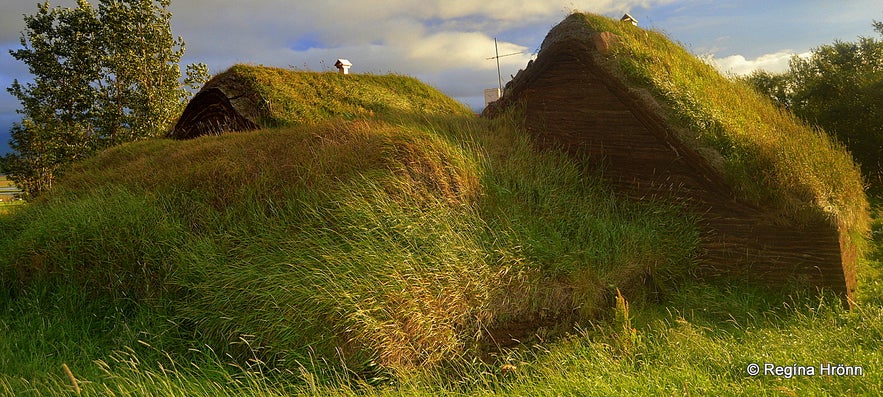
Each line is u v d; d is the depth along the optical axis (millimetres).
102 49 28750
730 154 7809
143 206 7539
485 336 5863
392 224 6430
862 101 15641
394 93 17469
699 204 8016
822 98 17531
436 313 5629
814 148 9578
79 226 7359
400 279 5668
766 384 4156
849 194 8773
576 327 6262
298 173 7469
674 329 5828
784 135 9367
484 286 6070
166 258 6688
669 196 8305
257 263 6188
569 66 9328
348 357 5152
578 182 8742
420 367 5289
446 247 6227
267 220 6848
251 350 5328
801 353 4766
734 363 4699
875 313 5871
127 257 6832
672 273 7438
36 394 4648
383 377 5027
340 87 16078
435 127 9242
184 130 16047
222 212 7277
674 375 4492
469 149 8234
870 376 4082
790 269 7238
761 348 5039
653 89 8555
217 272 6246
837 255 6957
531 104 9805
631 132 8703
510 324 6035
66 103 28281
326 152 7844
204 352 5504
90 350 5711
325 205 6832
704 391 4141
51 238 7371
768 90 19859
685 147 8062
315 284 5562
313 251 6125
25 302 6684
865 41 18422
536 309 6207
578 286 6488
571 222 7656
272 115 13750
